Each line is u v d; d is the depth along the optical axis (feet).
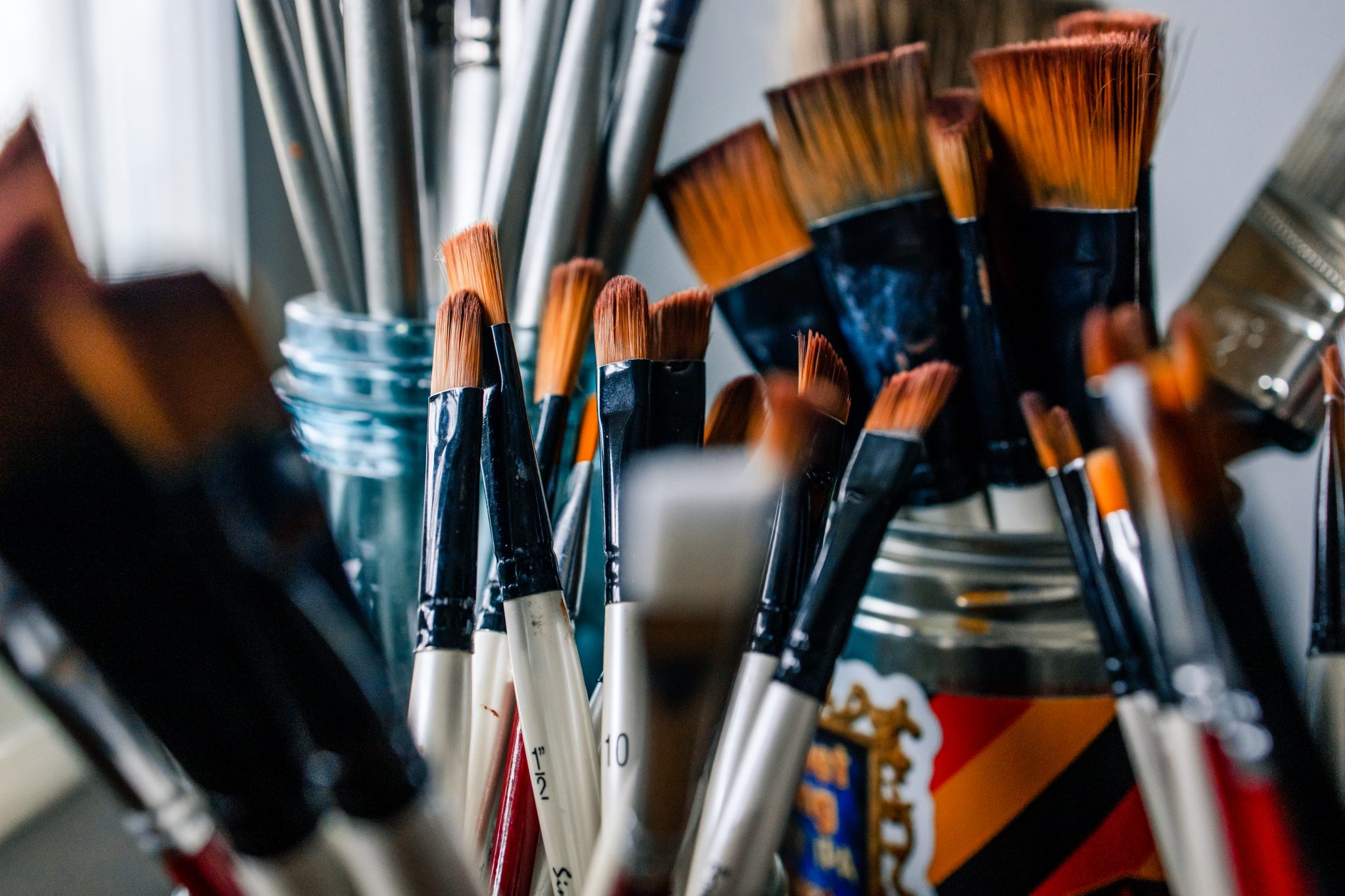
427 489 0.95
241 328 0.68
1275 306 1.27
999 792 1.14
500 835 0.93
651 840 0.68
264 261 1.93
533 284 1.34
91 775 0.81
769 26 1.76
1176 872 0.92
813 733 0.90
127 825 0.80
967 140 1.12
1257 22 1.89
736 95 2.20
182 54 1.84
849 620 0.93
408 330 1.27
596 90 1.33
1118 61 1.07
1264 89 1.90
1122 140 1.10
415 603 1.27
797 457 0.79
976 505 1.27
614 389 0.93
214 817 0.67
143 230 1.78
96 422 0.59
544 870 0.95
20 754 1.40
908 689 1.17
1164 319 1.97
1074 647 1.13
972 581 1.14
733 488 0.66
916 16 1.39
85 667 0.72
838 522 0.97
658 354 0.94
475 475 0.94
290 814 0.66
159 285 0.65
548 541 0.95
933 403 1.02
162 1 1.81
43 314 0.59
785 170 1.30
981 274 1.18
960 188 1.15
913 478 1.26
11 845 1.36
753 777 0.87
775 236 1.32
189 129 1.86
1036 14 1.40
